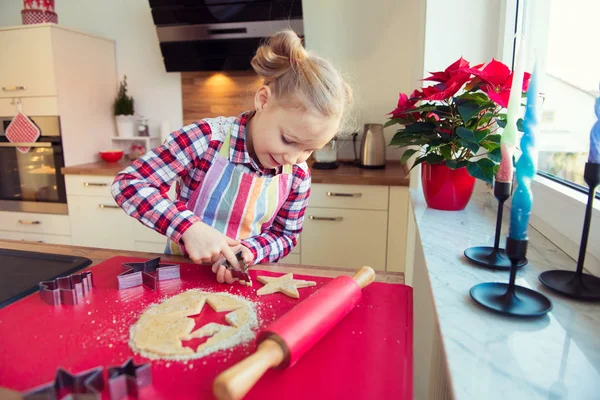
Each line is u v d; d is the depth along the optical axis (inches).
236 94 109.6
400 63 99.7
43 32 96.3
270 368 20.9
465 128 43.1
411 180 77.7
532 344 20.6
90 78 108.6
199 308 26.9
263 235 42.1
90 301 28.2
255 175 41.8
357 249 87.4
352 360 21.9
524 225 23.0
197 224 34.9
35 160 104.3
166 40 100.7
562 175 42.7
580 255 26.4
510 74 41.6
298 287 30.7
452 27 61.4
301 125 32.1
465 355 19.6
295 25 92.6
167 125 112.0
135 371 18.9
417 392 53.0
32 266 35.0
